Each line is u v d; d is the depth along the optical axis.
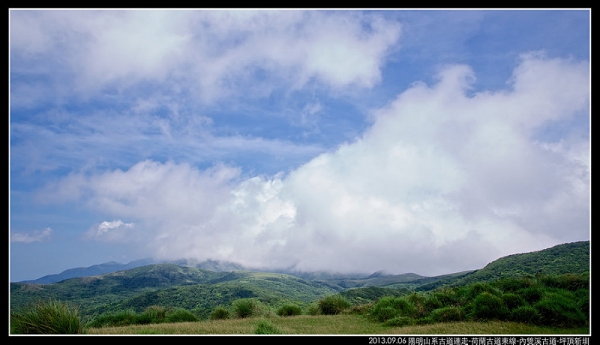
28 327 13.38
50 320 13.63
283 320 18.11
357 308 20.67
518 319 14.55
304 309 22.91
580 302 15.19
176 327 15.62
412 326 14.73
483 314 15.10
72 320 13.97
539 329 13.38
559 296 15.59
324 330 14.22
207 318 21.38
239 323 16.84
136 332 14.07
